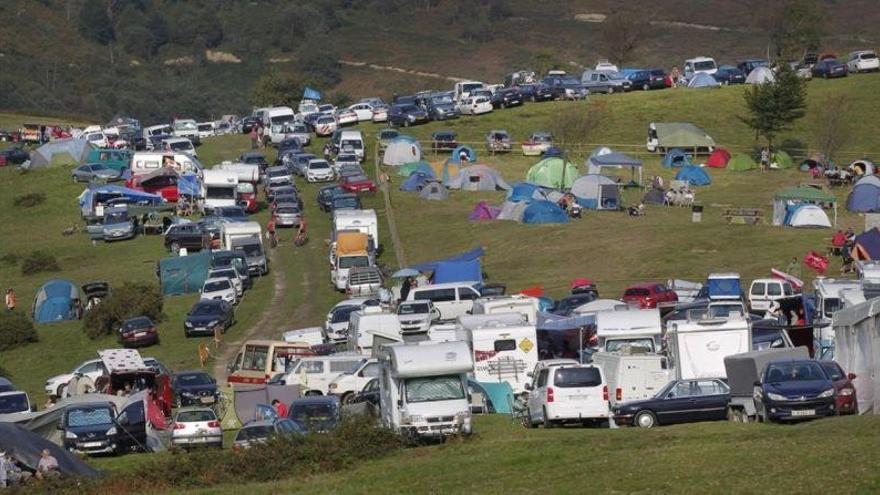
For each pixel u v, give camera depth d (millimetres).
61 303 177125
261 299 176125
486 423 96375
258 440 84750
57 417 100938
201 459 80250
